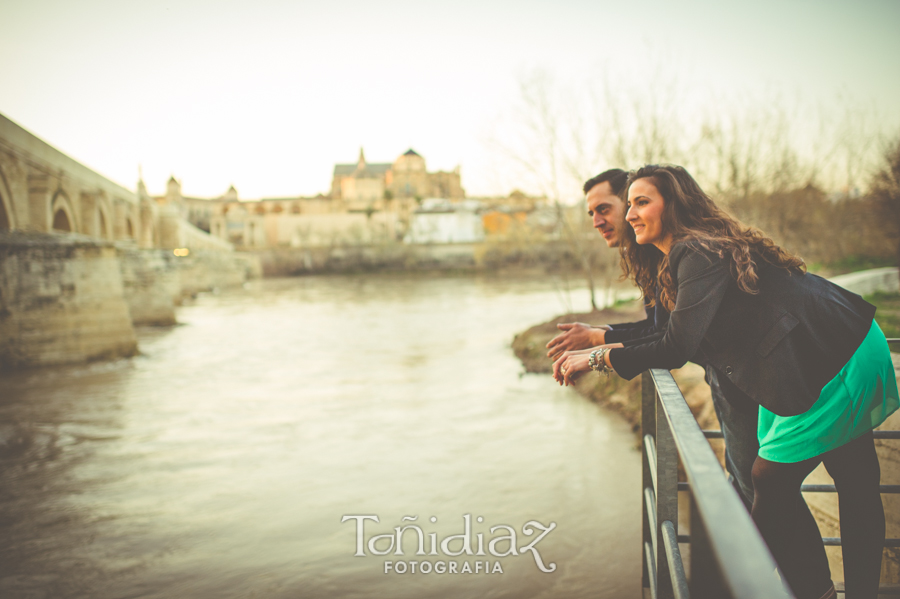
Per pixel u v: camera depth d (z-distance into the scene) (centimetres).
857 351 188
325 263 9325
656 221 209
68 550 769
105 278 2294
